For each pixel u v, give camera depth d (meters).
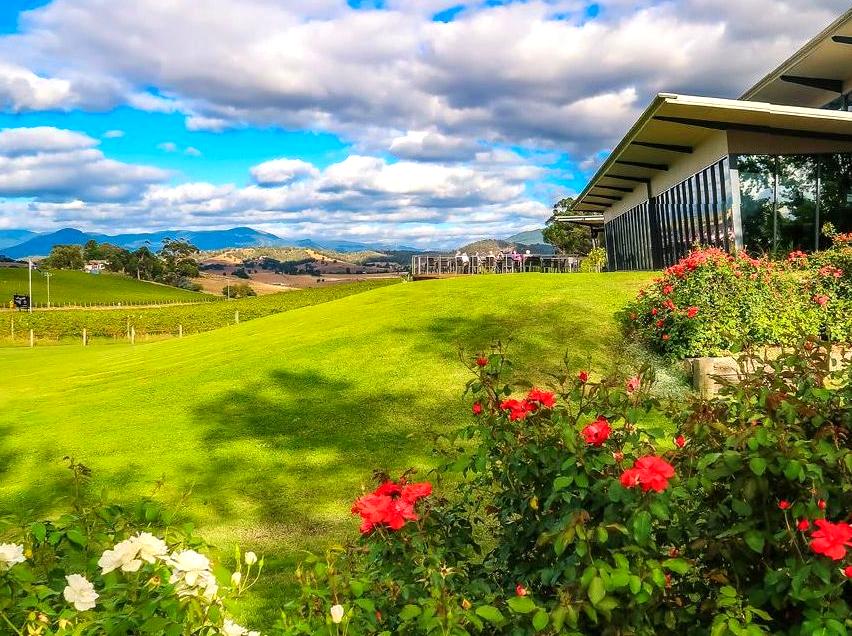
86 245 177.50
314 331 15.69
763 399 2.95
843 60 20.84
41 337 49.44
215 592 2.35
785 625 2.68
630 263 34.19
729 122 18.30
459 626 2.37
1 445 9.70
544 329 12.68
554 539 2.82
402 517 2.87
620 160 25.05
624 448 3.28
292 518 6.63
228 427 9.64
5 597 2.32
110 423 10.32
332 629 2.52
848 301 11.09
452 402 10.05
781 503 2.53
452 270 40.62
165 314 56.75
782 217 19.03
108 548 2.89
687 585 2.82
